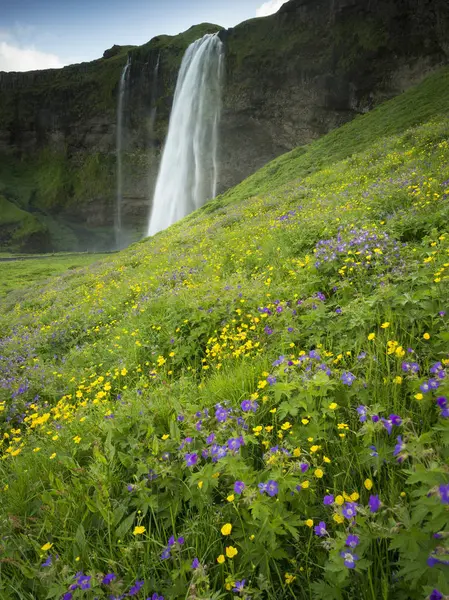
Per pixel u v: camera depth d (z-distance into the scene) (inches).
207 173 5088.6
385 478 90.0
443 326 135.5
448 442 84.3
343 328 162.6
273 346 175.6
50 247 6048.2
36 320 596.7
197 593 71.8
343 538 72.8
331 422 109.4
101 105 6299.2
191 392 157.4
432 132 800.3
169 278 449.1
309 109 3941.9
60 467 125.3
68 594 77.9
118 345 275.1
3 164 6948.8
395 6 3021.7
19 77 6899.6
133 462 111.7
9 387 271.3
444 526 69.3
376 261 212.5
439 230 241.8
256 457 109.4
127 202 6264.8
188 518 95.0
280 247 354.0
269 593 72.7
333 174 889.5
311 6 3740.2
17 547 96.5
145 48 5821.9
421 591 66.7
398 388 114.9
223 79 4648.1
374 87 3326.8
